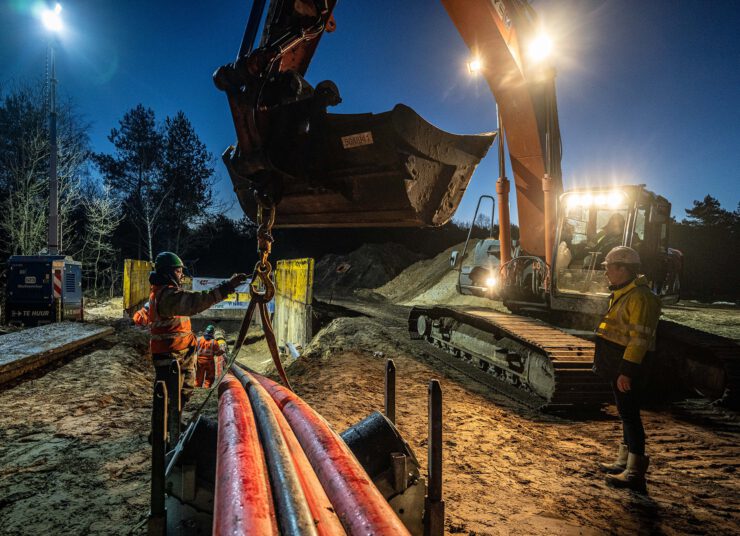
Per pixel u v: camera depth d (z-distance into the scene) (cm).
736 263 2772
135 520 313
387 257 4109
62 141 2509
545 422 619
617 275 412
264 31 285
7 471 387
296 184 288
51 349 795
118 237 3700
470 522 318
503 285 912
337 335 1159
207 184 3900
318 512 166
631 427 402
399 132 235
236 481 175
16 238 2306
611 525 331
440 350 1059
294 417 262
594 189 781
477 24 704
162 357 403
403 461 238
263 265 274
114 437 469
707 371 715
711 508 370
